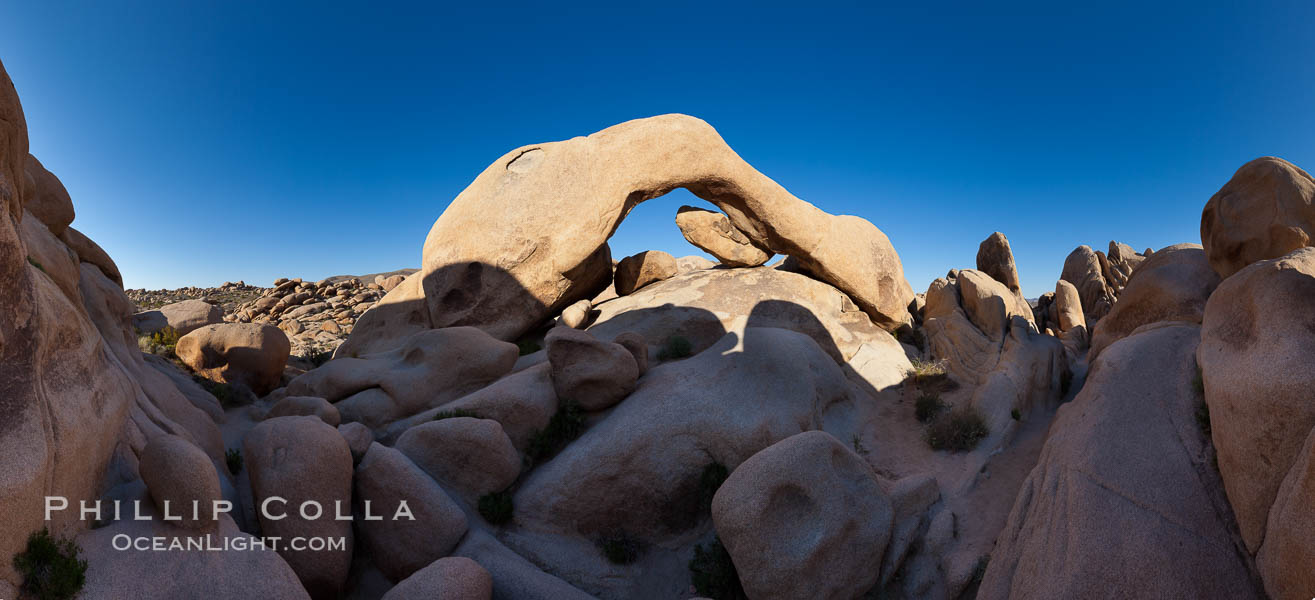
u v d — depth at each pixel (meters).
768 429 13.19
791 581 10.02
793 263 25.91
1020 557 9.43
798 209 22.44
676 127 20.77
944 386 19.39
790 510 10.45
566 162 20.56
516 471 12.98
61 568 6.87
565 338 14.45
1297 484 6.47
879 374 20.00
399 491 11.12
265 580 8.12
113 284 14.97
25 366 7.39
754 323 20.70
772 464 10.50
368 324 22.25
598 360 14.39
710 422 13.09
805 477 10.43
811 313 21.09
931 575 11.02
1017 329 20.19
